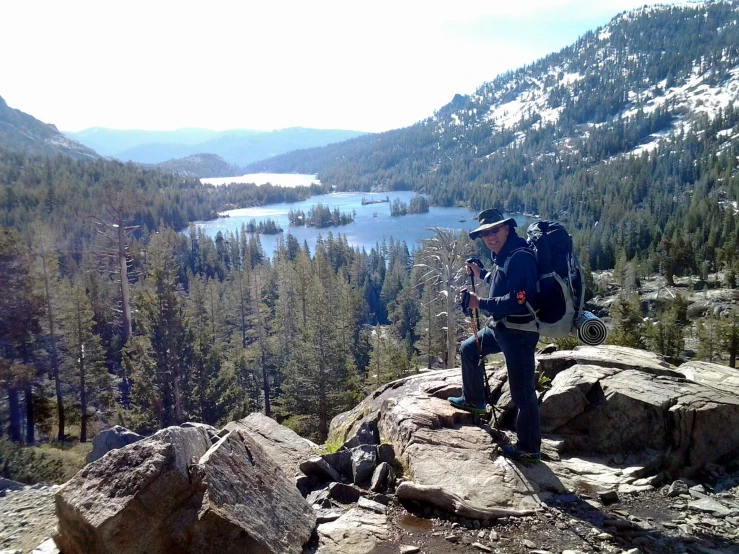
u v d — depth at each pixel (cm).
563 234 418
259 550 305
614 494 414
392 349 4422
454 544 357
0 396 2717
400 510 402
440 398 599
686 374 600
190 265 11088
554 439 515
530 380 445
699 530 370
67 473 1230
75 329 3238
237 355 4547
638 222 12394
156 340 2981
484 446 479
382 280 10794
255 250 12231
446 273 2764
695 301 6994
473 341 506
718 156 17100
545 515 390
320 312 3412
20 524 454
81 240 9144
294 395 3228
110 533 280
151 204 16412
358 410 727
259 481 353
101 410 3525
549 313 412
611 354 650
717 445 471
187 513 296
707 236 10462
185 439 336
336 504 409
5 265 2722
